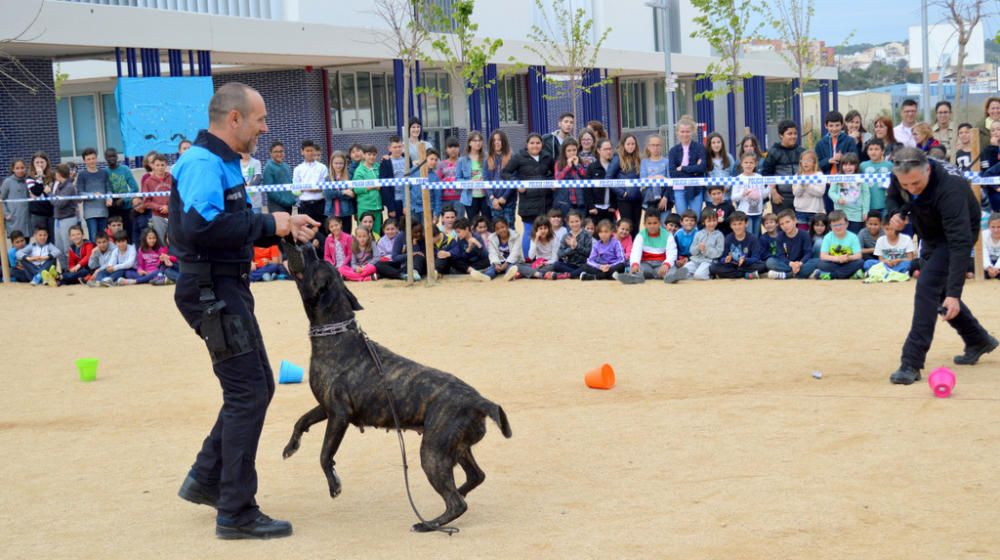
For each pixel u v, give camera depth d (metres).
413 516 5.16
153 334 11.30
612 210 14.95
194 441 6.86
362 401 4.95
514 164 14.70
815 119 56.28
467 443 4.86
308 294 5.04
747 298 11.70
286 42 25.02
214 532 5.04
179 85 22.69
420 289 13.59
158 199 16.41
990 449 5.77
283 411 7.54
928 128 14.24
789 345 9.06
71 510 5.50
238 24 23.91
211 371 9.21
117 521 5.28
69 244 16.47
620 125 42.28
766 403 7.05
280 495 5.62
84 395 8.44
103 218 16.58
